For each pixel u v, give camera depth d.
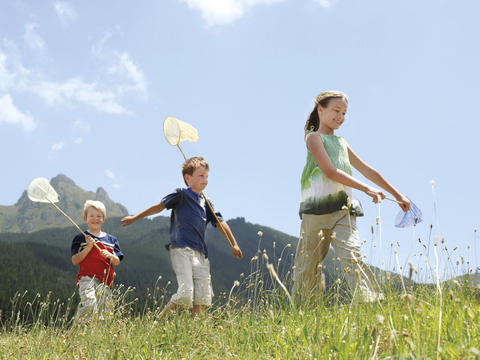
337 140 3.89
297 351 2.18
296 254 3.66
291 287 3.40
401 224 3.81
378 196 3.31
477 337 2.06
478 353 1.56
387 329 2.15
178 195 4.51
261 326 2.80
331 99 3.93
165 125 4.84
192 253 4.33
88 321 3.24
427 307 2.47
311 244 3.65
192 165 4.61
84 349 2.74
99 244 4.75
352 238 3.49
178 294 3.99
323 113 3.97
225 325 3.05
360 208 3.69
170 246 4.41
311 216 3.68
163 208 4.50
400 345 1.85
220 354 2.54
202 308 4.24
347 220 3.57
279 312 2.93
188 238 4.36
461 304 2.39
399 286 2.79
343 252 3.41
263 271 3.06
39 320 3.38
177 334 3.07
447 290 2.66
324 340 2.17
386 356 1.82
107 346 2.69
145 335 2.95
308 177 3.80
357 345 1.99
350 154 4.06
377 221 2.79
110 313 3.24
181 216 4.44
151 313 3.51
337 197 3.61
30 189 4.54
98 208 4.91
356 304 2.32
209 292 4.32
